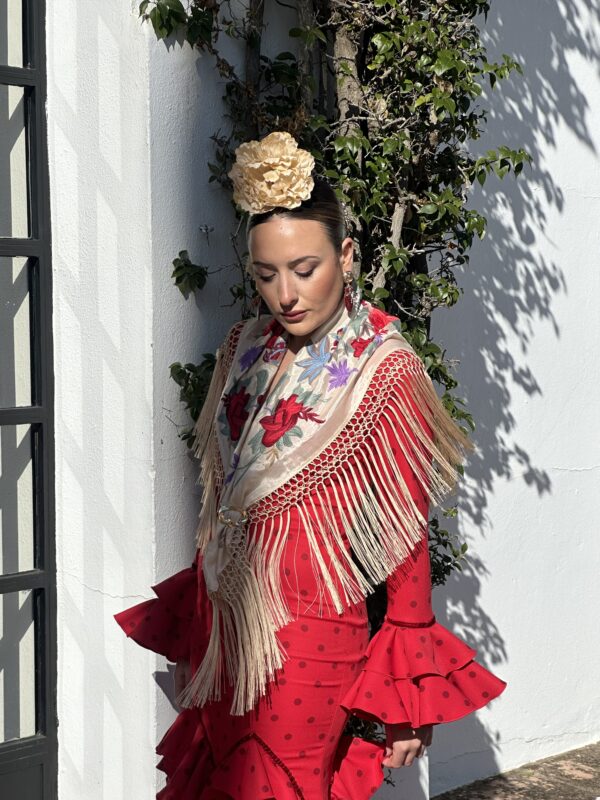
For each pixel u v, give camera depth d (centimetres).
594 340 435
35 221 312
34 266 313
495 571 405
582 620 435
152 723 301
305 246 232
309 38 310
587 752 433
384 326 243
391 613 240
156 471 299
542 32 413
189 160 302
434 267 374
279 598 235
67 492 317
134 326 299
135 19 291
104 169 302
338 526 238
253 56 312
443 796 389
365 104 321
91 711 316
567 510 428
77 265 310
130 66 293
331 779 246
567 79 423
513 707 414
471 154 388
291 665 235
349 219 315
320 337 244
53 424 318
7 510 313
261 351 255
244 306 314
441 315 383
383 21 317
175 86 297
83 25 303
